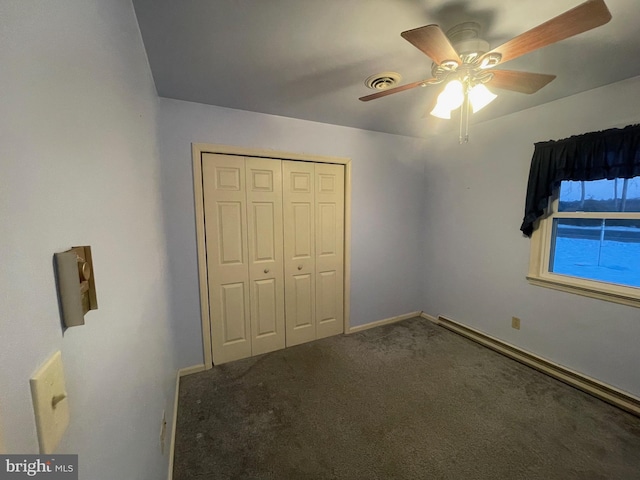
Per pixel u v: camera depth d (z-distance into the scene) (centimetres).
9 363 30
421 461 154
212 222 239
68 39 47
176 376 218
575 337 221
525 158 247
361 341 295
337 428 177
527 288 251
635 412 186
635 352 190
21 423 31
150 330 114
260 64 166
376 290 329
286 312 279
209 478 145
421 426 179
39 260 36
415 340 297
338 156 287
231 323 254
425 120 270
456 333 312
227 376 234
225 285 249
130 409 77
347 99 218
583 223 220
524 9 124
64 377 41
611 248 206
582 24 99
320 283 295
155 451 113
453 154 311
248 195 251
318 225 287
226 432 175
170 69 169
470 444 165
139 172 113
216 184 238
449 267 323
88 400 50
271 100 219
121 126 84
